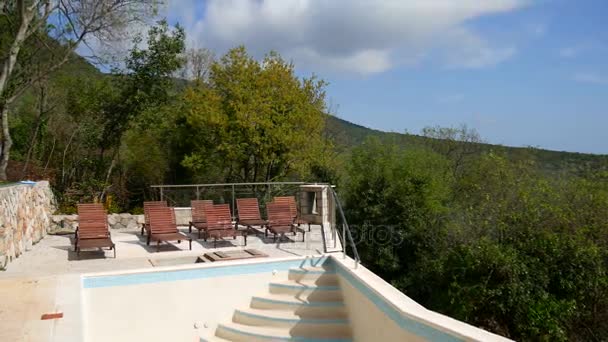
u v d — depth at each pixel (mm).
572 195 16172
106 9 16891
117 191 20688
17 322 5113
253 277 8305
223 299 8016
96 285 7219
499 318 13766
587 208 15328
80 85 21500
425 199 21625
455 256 15625
